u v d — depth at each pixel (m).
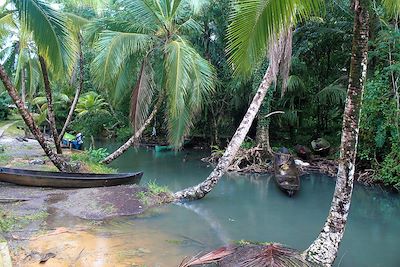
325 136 17.20
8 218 7.00
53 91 22.42
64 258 5.45
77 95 15.01
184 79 9.91
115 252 5.84
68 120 14.62
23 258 5.32
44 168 11.83
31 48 15.54
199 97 10.47
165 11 11.12
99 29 11.74
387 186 11.75
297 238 7.22
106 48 10.18
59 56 8.45
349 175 5.14
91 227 7.00
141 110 11.27
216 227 7.62
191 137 20.17
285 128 18.31
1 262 4.36
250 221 8.20
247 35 4.04
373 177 12.04
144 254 5.86
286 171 11.93
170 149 19.39
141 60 11.97
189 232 7.16
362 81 4.98
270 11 3.85
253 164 14.43
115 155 13.31
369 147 12.38
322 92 15.43
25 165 12.29
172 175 13.55
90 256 5.60
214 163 16.09
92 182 9.70
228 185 11.93
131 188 9.71
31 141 18.72
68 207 8.05
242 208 9.24
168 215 8.22
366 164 13.04
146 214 8.13
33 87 18.98
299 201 10.07
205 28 16.58
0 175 9.66
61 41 8.47
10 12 9.91
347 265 6.04
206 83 10.70
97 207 8.16
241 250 5.41
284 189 10.66
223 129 19.36
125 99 20.58
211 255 5.36
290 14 3.85
